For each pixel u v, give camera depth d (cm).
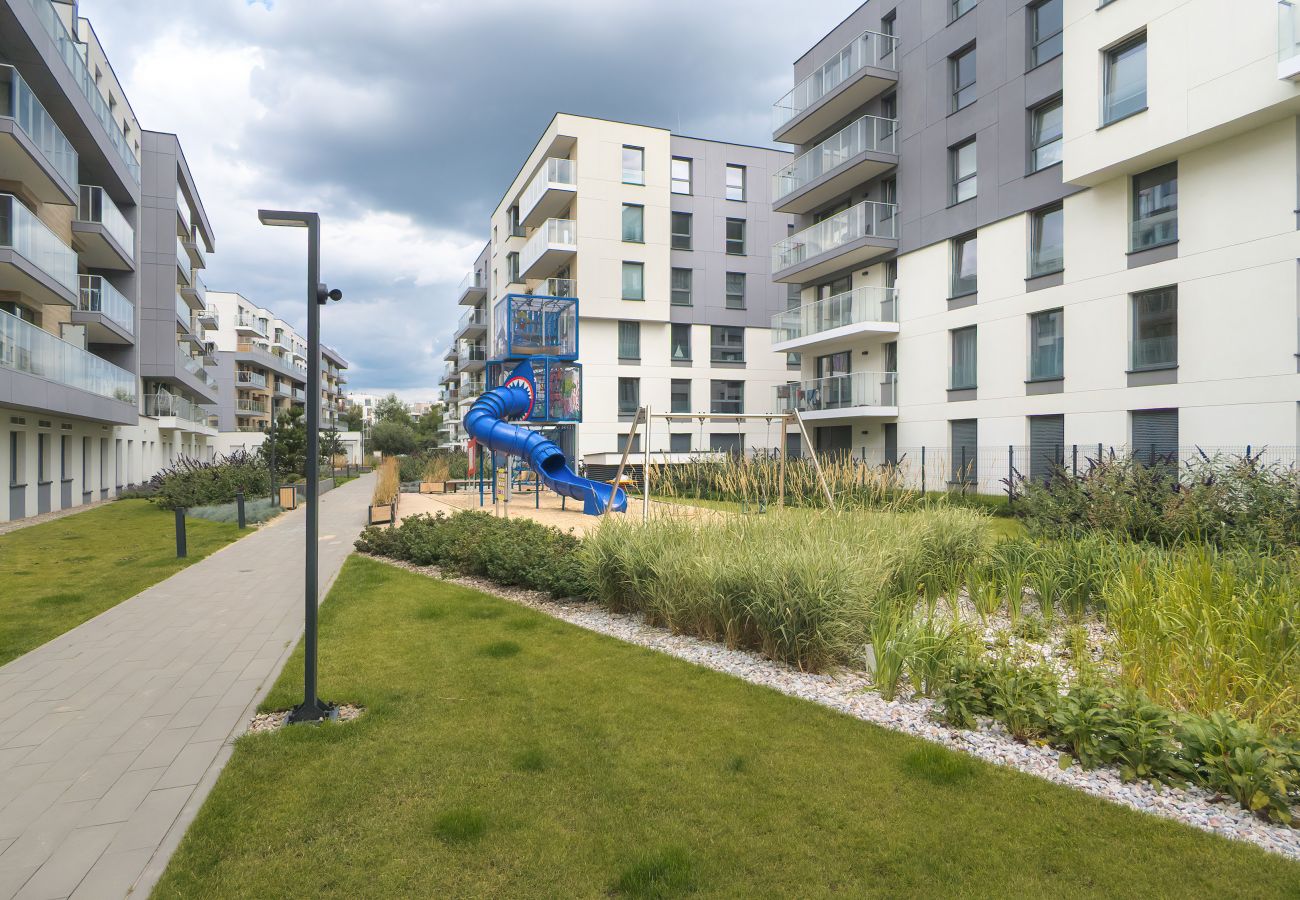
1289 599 501
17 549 1284
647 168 3231
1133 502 1025
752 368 3472
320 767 379
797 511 910
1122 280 1599
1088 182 1630
